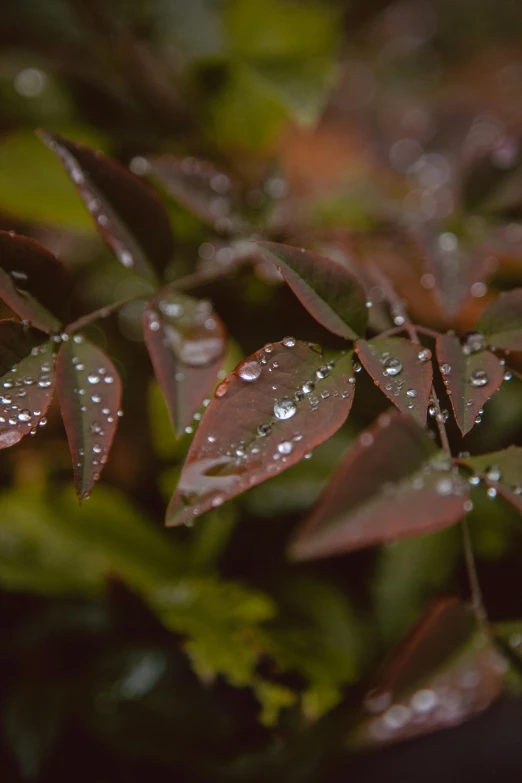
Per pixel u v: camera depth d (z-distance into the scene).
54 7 0.59
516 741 0.49
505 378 0.40
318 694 0.47
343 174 0.61
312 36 0.64
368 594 0.51
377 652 0.49
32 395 0.40
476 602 0.42
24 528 0.51
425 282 0.50
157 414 0.51
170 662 0.50
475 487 0.51
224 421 0.39
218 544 0.51
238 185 0.50
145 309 0.43
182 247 0.51
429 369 0.39
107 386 0.40
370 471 0.41
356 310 0.40
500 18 0.89
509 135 0.56
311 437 0.39
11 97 0.56
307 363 0.39
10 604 0.51
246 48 0.63
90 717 0.49
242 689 0.49
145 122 0.58
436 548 0.50
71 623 0.50
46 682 0.50
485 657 0.42
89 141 0.55
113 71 0.60
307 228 0.51
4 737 0.49
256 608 0.49
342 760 0.48
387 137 0.66
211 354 0.43
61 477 0.55
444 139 0.65
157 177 0.49
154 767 0.48
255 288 0.50
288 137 0.64
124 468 0.54
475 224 0.51
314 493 0.51
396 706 0.43
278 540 0.52
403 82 0.79
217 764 0.48
